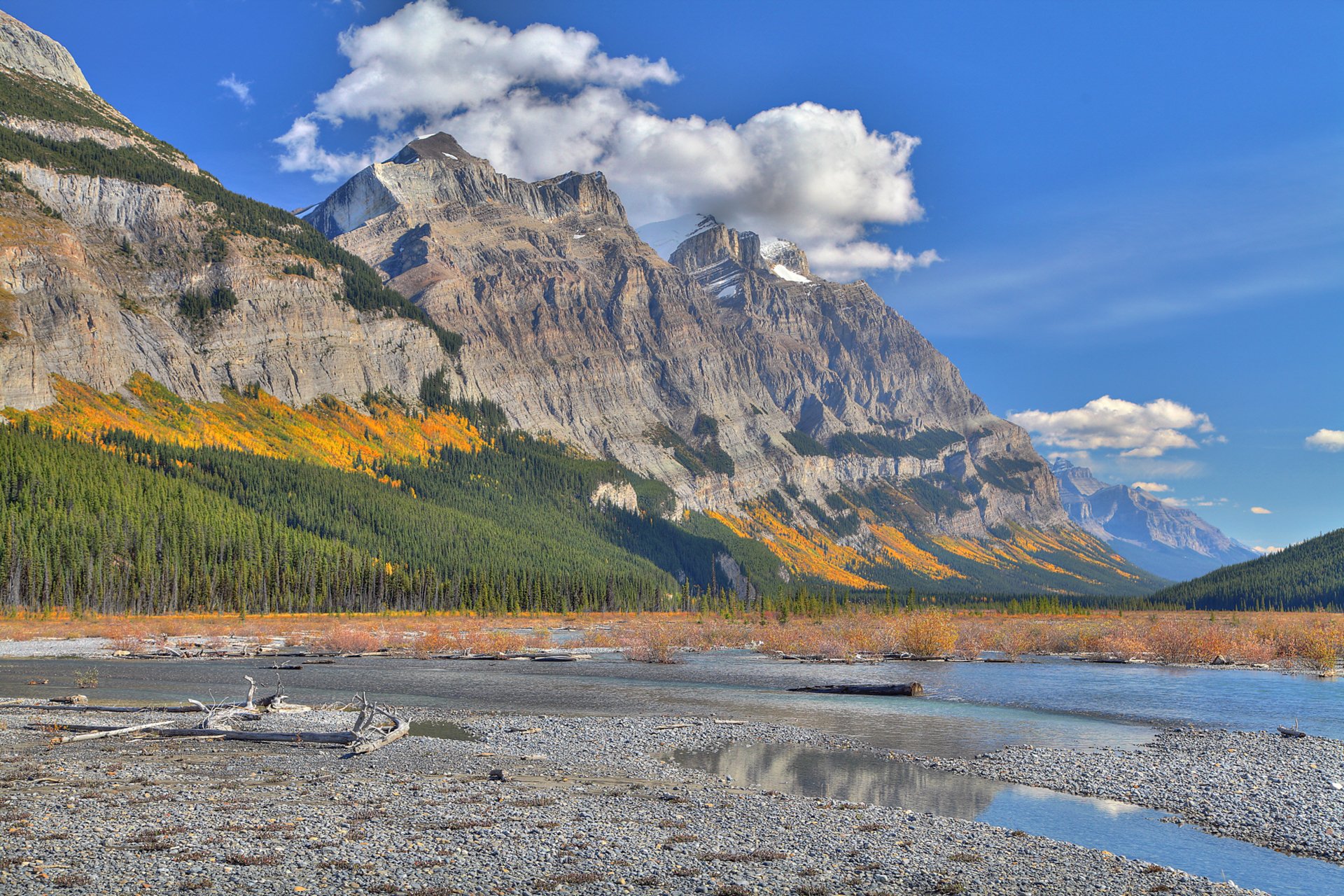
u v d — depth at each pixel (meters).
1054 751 37.38
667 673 71.25
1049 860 21.91
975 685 61.97
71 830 22.09
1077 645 91.12
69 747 35.69
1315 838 24.70
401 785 28.95
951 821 25.62
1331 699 54.53
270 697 47.22
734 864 20.97
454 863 20.23
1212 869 21.94
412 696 56.44
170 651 85.75
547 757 35.59
